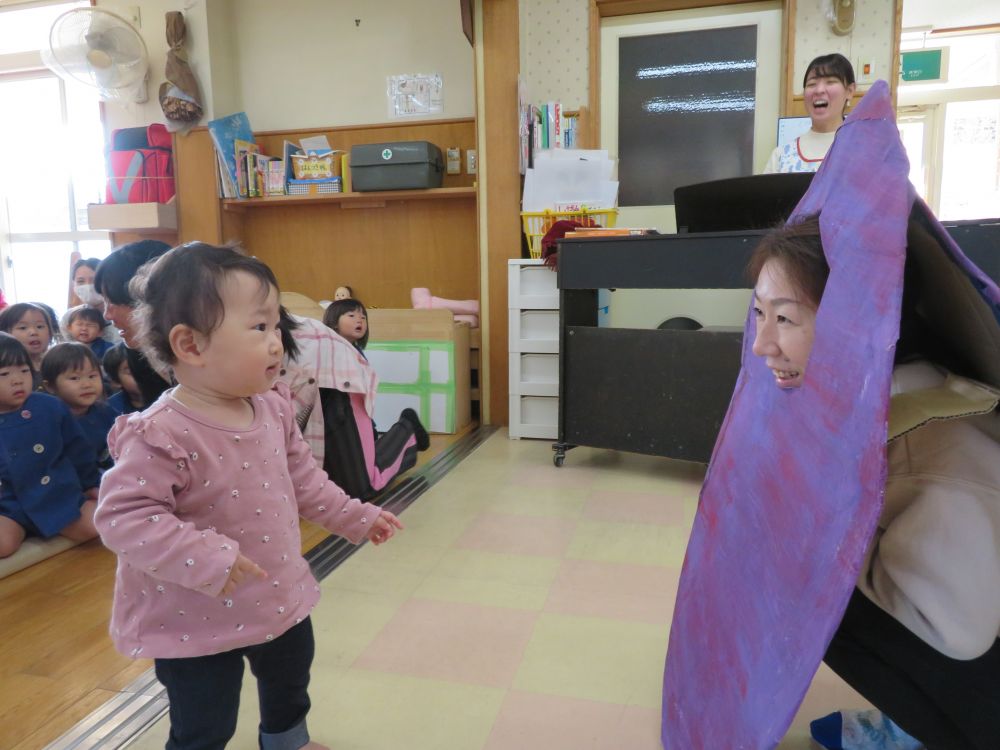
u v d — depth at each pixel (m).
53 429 2.04
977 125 5.38
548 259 3.00
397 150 3.60
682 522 2.12
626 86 3.72
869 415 0.59
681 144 3.68
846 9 3.30
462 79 3.90
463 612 1.56
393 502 2.33
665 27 3.63
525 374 3.20
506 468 2.74
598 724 1.16
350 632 1.48
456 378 3.38
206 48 3.93
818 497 0.66
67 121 5.10
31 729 1.19
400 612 1.57
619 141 3.76
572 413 2.72
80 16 3.79
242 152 3.92
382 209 4.04
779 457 0.76
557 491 2.44
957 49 5.71
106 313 1.68
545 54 3.71
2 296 4.38
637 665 1.34
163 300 0.86
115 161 4.04
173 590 0.87
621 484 2.52
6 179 5.25
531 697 1.24
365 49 4.00
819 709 1.17
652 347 2.51
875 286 0.61
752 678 0.73
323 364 2.21
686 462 2.81
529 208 3.31
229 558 0.80
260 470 0.93
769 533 0.76
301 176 3.90
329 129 4.06
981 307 0.65
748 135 3.60
